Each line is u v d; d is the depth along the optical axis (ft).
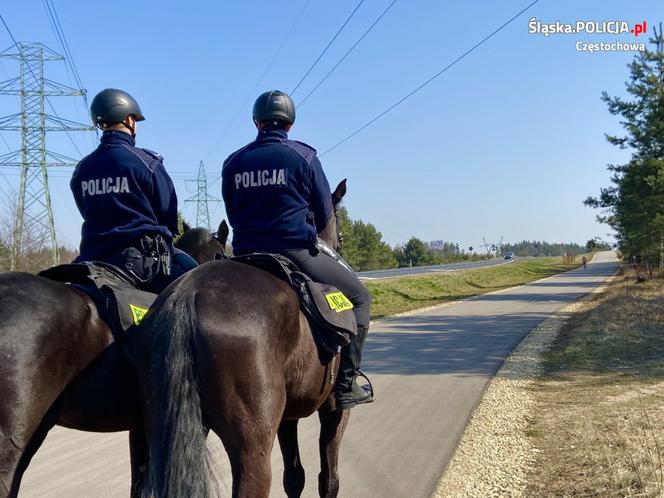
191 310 9.42
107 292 10.78
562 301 88.89
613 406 25.81
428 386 32.27
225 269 10.39
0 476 8.79
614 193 93.45
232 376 9.25
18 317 9.28
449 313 75.87
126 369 10.56
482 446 21.26
